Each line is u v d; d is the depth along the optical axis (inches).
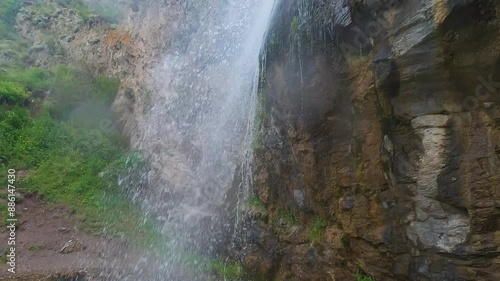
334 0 163.9
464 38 115.6
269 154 245.8
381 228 154.3
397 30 133.7
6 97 444.8
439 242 130.1
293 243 215.0
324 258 188.7
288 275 215.8
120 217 343.6
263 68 237.5
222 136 315.9
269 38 223.5
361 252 166.6
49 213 332.5
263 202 253.0
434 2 118.7
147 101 434.9
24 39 606.2
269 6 239.6
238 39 306.2
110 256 283.7
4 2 647.8
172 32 434.9
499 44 111.0
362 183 164.7
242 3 303.7
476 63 116.6
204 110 354.0
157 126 408.8
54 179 367.9
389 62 136.4
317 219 203.5
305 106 194.5
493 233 117.1
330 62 174.1
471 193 120.1
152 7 487.8
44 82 494.9
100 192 368.8
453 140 125.9
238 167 287.1
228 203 291.6
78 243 297.6
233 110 305.0
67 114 465.1
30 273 252.4
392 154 146.9
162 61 435.5
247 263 251.6
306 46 186.5
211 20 367.6
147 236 316.2
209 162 328.2
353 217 169.8
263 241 242.7
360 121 163.5
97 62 524.7
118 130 461.1
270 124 241.8
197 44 387.5
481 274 119.6
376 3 141.6
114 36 526.9
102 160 407.2
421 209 136.2
